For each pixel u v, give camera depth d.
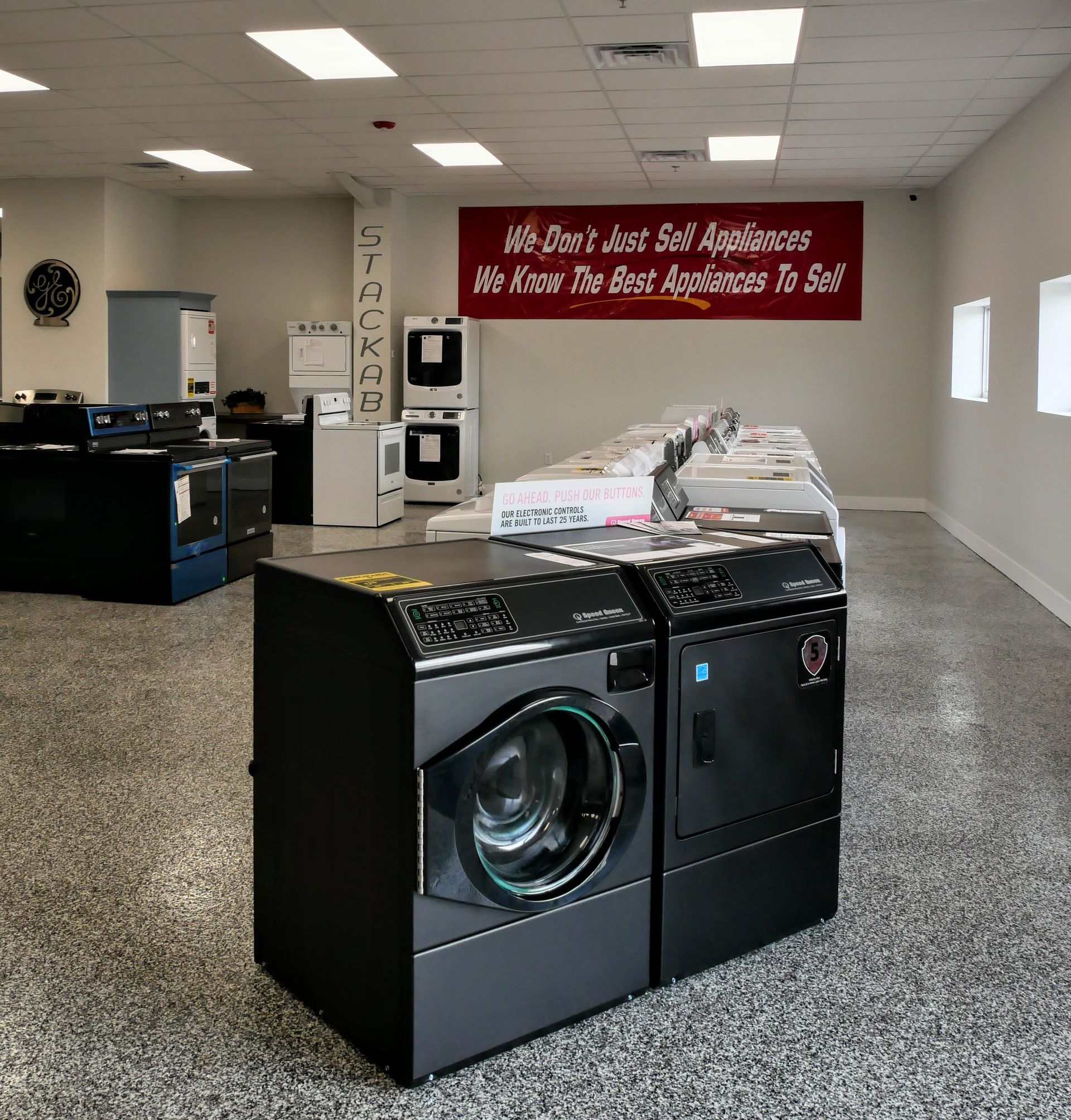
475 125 8.30
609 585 2.12
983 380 9.67
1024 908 2.64
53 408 6.38
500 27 5.94
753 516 3.87
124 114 8.13
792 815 2.43
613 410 11.55
